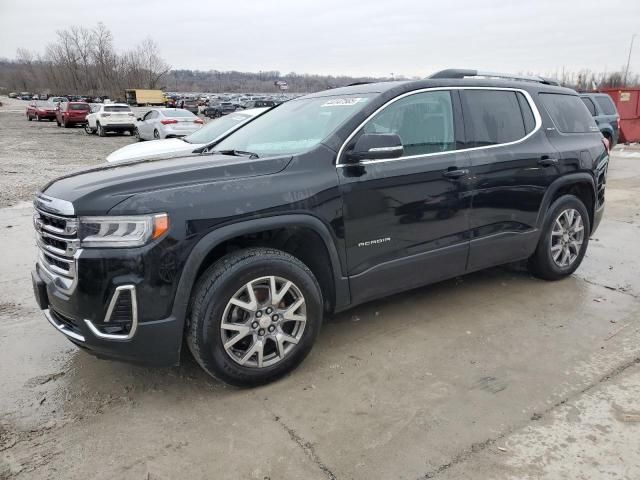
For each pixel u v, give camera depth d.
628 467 2.41
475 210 3.99
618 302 4.38
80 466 2.50
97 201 2.73
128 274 2.71
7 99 100.94
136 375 3.33
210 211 2.86
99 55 96.81
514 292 4.62
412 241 3.68
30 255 5.94
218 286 2.88
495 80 4.34
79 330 2.85
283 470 2.45
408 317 4.12
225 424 2.80
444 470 2.42
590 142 4.93
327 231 3.25
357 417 2.84
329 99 4.05
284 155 3.29
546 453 2.51
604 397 2.96
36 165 14.39
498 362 3.40
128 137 26.00
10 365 3.48
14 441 2.69
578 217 4.84
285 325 3.25
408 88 3.75
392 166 3.52
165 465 2.50
